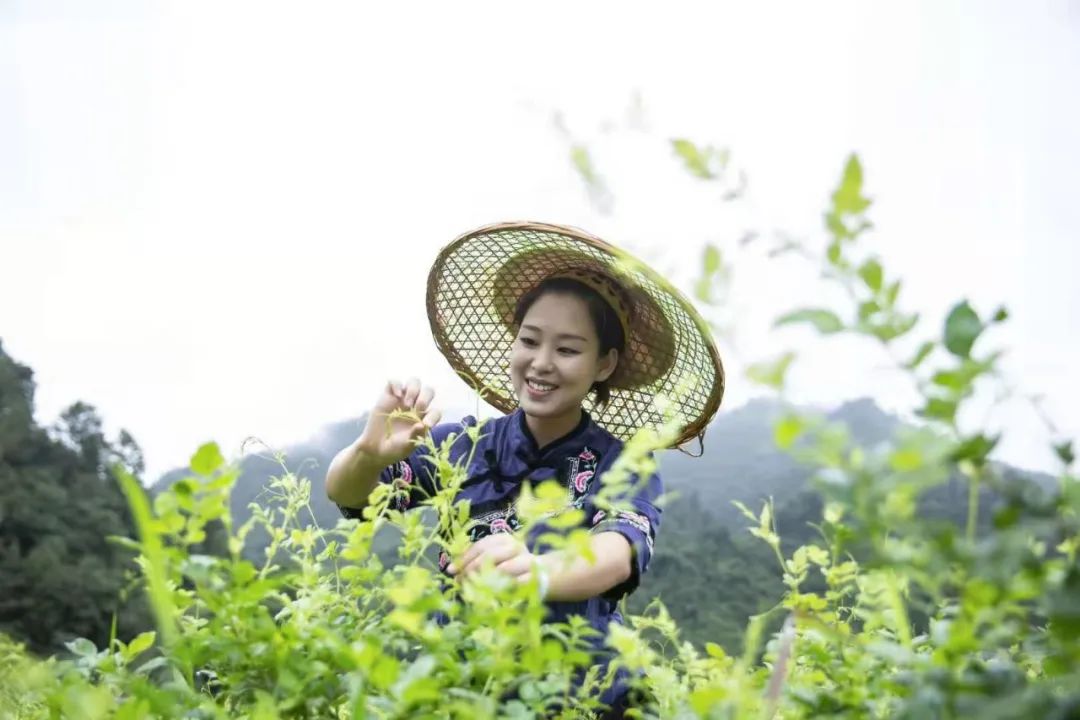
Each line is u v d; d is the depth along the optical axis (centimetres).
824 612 150
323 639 130
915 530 86
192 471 115
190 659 126
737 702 107
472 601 125
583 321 282
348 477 255
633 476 257
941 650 106
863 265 86
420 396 252
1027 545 91
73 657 135
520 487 285
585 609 257
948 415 84
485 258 308
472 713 106
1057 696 93
